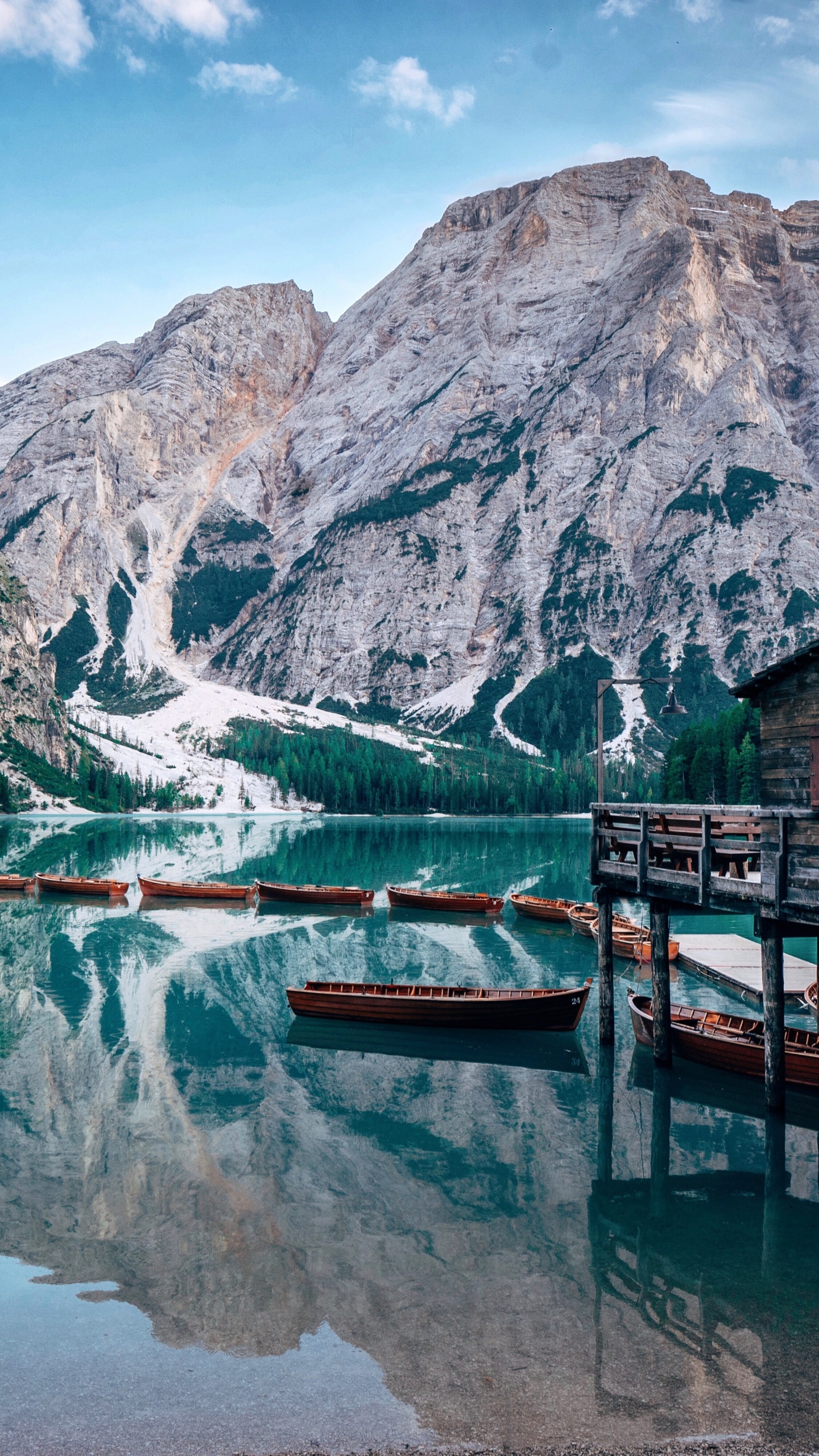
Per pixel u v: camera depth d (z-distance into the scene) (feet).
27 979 136.77
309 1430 37.60
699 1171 68.33
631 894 97.55
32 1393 40.22
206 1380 41.24
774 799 78.48
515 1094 86.48
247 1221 58.08
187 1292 49.14
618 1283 50.72
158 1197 61.46
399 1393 40.22
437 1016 110.52
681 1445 36.70
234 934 180.14
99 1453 36.27
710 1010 107.65
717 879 80.89
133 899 234.99
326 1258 53.16
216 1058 97.25
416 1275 51.19
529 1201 62.18
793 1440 37.06
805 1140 75.10
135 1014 116.47
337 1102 83.20
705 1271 52.44
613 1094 87.04
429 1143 73.26
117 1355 43.14
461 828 620.08
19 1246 54.29
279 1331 45.34
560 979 137.59
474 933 181.98
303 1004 114.01
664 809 88.48
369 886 268.41
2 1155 69.00
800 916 70.33
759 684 79.15
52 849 391.86
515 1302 48.42
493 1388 40.65
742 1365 42.65
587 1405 39.34
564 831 581.53
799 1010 115.65
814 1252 55.06
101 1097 83.35
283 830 575.79
